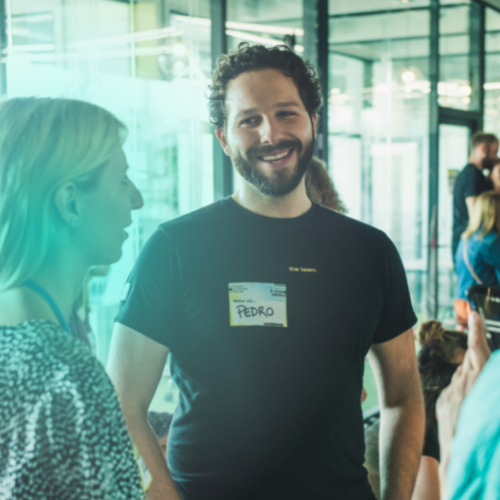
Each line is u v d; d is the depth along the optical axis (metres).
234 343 1.12
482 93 5.89
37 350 0.63
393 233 5.32
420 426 1.26
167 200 3.58
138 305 1.14
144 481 0.76
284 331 1.13
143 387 1.13
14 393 0.61
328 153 4.26
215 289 1.14
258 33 3.59
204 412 1.12
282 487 1.09
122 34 3.38
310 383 1.12
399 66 5.00
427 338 1.77
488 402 0.51
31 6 2.99
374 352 1.33
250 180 1.19
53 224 0.73
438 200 5.33
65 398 0.61
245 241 1.18
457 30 5.50
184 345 1.16
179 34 3.42
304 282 1.16
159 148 3.54
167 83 3.48
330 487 1.11
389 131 5.12
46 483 0.60
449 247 5.41
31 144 0.72
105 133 0.78
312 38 4.03
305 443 1.10
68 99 0.79
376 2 4.57
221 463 1.10
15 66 2.96
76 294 0.80
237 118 1.20
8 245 0.71
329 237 1.22
